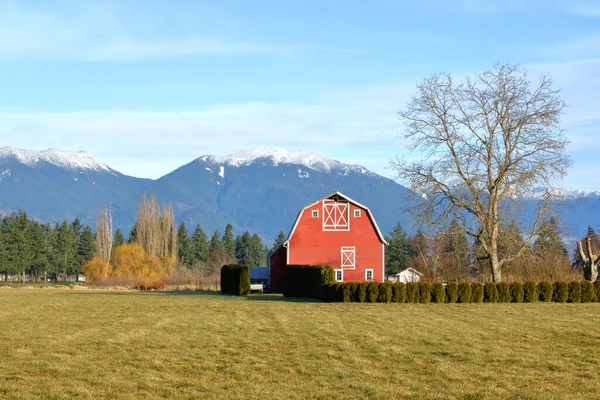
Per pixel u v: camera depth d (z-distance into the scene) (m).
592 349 22.55
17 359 20.22
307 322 30.28
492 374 18.38
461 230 53.12
